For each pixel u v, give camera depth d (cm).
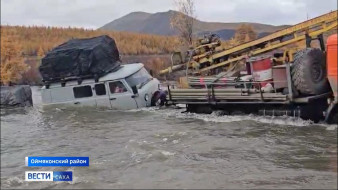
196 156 811
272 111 1153
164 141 973
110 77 1577
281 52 1298
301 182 624
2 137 1217
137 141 996
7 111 1914
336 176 645
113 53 1686
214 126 1118
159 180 670
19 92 2105
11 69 4584
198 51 1504
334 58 1023
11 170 837
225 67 1474
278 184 619
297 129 1018
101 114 1487
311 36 1254
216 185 629
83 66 1600
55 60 1633
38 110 1788
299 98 1077
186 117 1300
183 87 1419
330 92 1103
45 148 1024
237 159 775
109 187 650
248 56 1376
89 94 1602
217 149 860
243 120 1160
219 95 1245
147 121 1294
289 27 1285
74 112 1568
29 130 1325
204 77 1375
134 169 745
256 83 1177
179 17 2680
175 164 759
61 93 1630
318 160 742
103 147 970
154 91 1620
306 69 1065
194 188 619
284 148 841
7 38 4662
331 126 1039
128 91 1559
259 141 910
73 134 1181
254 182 635
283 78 1137
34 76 5344
